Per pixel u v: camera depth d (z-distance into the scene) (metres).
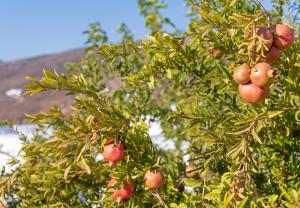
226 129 1.67
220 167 1.79
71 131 1.42
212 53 1.71
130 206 1.74
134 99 2.68
